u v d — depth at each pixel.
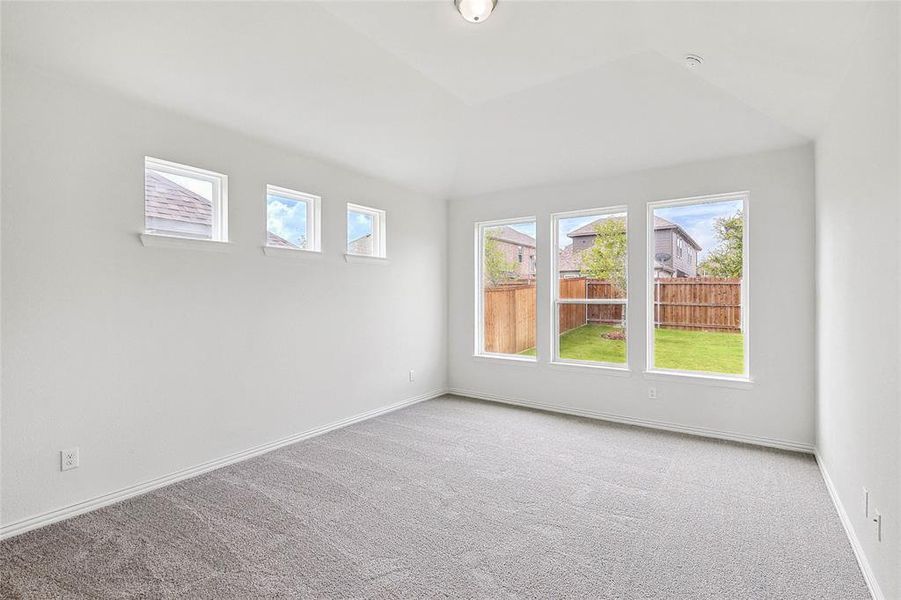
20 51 2.32
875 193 1.90
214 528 2.45
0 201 2.31
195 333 3.16
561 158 4.40
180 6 2.41
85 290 2.63
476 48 2.88
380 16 2.59
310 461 3.41
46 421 2.48
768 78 2.65
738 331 3.93
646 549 2.25
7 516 2.35
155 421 2.95
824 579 2.01
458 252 5.55
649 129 3.80
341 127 3.74
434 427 4.25
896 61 1.62
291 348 3.82
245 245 3.47
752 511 2.63
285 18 2.64
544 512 2.63
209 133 3.23
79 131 2.60
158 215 3.05
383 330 4.74
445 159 4.72
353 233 4.53
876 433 1.90
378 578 2.02
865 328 2.07
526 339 5.13
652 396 4.25
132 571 2.07
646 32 2.60
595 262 4.68
